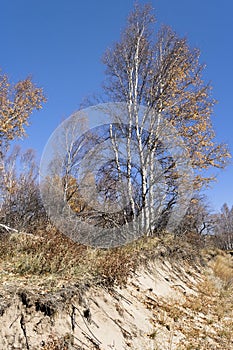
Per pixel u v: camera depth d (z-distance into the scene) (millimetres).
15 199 12172
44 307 4074
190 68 14039
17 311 3820
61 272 5527
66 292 4602
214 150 13453
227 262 21625
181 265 12117
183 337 5770
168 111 13555
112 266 6461
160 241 12094
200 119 13695
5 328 3566
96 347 4215
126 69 14109
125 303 5914
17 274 5086
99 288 5625
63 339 3939
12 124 17047
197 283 11102
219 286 11773
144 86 13875
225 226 48375
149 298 7004
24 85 17422
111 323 4988
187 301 8258
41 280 4926
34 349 3594
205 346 5625
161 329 5746
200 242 20203
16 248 6457
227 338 6324
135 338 5020
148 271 8672
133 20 14594
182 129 13570
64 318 4254
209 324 6949
